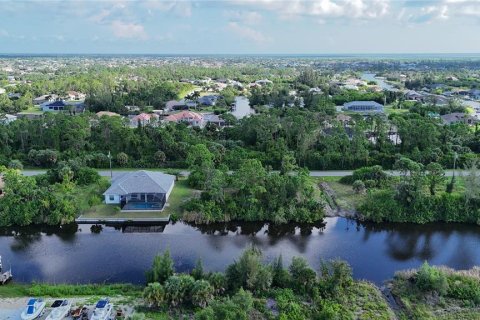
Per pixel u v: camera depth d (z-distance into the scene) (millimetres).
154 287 38000
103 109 149000
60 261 49000
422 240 56250
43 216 59281
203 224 60094
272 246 54031
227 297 37188
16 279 44500
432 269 43188
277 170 81312
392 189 66125
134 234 57094
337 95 176750
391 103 173250
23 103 155875
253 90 192625
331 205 65688
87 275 45656
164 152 86500
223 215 60562
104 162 83375
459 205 62406
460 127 98375
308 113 115000
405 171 68688
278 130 95125
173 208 63438
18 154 86625
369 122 106500
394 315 38000
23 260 49250
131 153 87875
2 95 166625
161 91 173250
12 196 59781
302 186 63875
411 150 87938
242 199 62281
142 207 62875
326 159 82875
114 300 39375
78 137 88312
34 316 35938
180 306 38125
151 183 64625
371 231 59094
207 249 52781
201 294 38094
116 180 68125
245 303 35875
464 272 45031
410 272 44562
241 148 88438
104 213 61250
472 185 62312
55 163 83875
